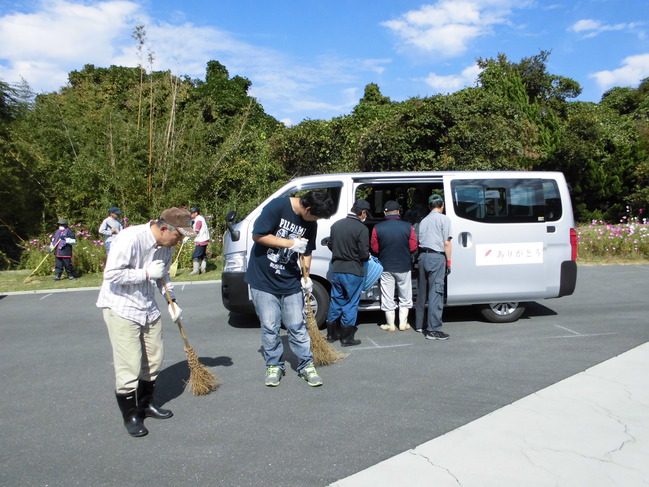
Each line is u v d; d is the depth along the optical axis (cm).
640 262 1253
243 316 764
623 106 4147
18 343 643
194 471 324
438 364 523
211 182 1673
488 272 661
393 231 631
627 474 308
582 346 577
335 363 530
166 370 521
